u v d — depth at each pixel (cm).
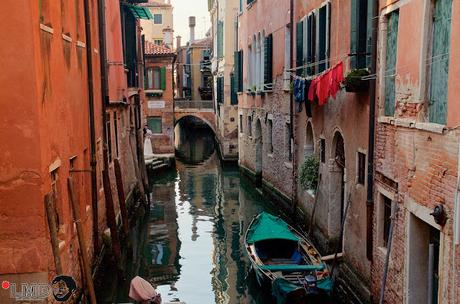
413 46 742
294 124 1641
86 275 860
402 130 783
